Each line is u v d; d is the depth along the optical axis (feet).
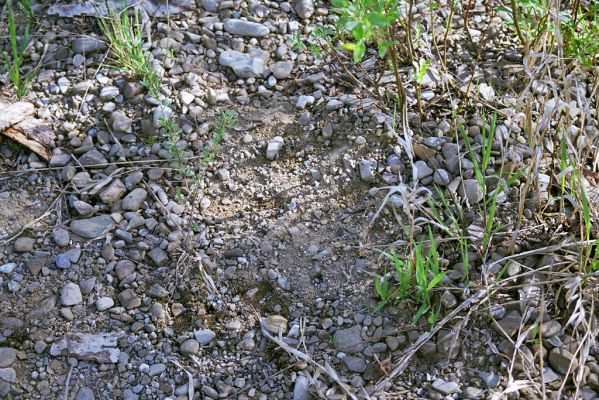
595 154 3.66
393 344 3.34
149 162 3.80
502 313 3.37
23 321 3.41
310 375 3.30
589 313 3.36
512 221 3.57
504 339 3.34
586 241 3.40
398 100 3.87
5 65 4.05
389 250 3.54
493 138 3.77
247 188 3.75
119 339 3.39
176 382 3.32
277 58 4.10
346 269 3.52
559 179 3.56
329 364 3.33
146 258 3.57
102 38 4.15
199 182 3.74
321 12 4.23
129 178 3.76
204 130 3.88
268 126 3.90
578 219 3.56
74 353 3.35
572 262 3.44
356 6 3.27
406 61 4.04
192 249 3.57
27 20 4.22
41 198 3.72
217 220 3.66
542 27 3.87
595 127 3.75
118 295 3.48
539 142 3.51
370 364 3.32
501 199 3.62
